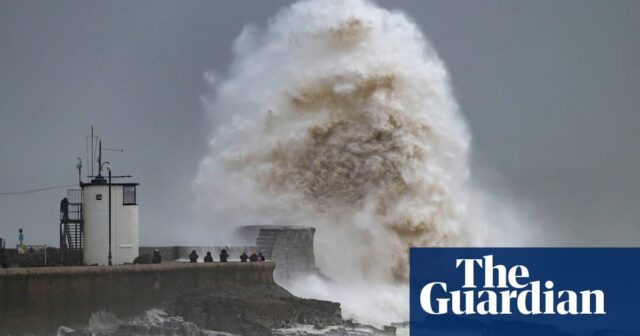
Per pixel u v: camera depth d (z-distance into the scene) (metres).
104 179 53.06
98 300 47.06
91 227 52.41
